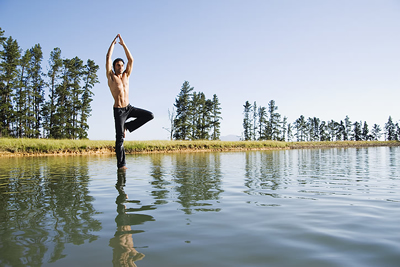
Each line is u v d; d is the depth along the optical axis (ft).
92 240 6.22
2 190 12.84
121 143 22.50
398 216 8.23
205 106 198.59
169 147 91.15
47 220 7.86
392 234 6.58
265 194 11.82
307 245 5.93
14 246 5.83
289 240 6.24
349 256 5.31
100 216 8.29
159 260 5.14
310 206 9.59
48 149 63.82
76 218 8.07
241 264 4.97
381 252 5.49
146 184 14.58
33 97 124.26
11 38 112.16
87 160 39.14
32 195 11.59
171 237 6.44
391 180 16.42
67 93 125.29
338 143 211.20
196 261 5.10
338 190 12.84
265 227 7.22
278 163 31.73
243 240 6.25
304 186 14.06
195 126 191.31
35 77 124.77
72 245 5.90
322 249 5.69
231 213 8.64
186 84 179.83
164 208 9.31
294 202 10.25
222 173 20.13
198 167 25.55
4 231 6.86
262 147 137.08
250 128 232.12
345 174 19.69
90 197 11.17
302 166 27.09
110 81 20.21
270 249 5.71
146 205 9.77
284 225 7.39
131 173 20.07
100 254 5.41
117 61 20.48
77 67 130.11
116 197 11.17
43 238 6.35
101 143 75.87
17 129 118.01
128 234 6.66
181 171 21.56
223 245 5.94
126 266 4.85
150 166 26.61
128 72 21.04
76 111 131.95
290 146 160.04
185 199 10.77
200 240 6.24
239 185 14.30
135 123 22.45
